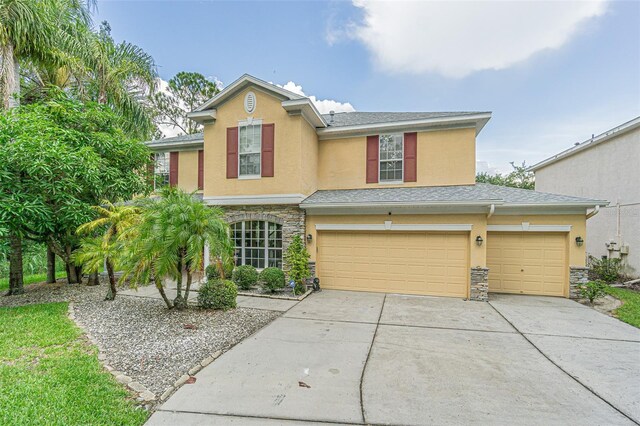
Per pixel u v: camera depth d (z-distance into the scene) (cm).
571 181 1692
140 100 1500
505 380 483
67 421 353
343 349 599
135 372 484
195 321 737
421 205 1025
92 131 1054
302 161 1177
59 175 870
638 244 1272
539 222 1067
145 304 884
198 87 2591
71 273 1176
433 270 1073
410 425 371
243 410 394
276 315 824
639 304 940
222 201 1241
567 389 457
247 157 1231
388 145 1279
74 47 1191
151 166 1459
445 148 1212
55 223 897
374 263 1132
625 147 1338
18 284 1030
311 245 1176
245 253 1248
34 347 563
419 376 494
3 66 1007
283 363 534
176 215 718
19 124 830
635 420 384
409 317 817
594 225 1537
